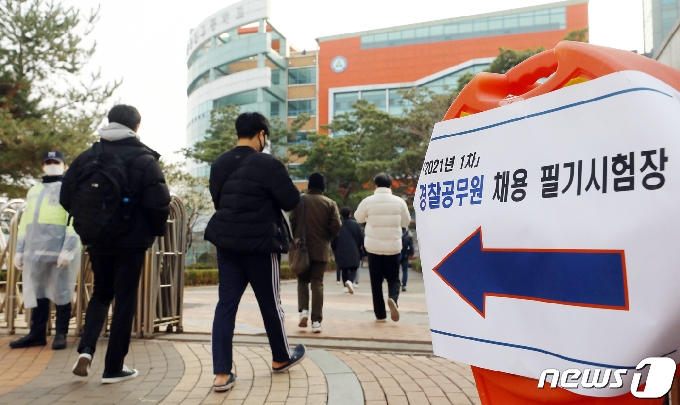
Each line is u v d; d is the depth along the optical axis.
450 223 1.65
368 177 30.33
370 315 7.78
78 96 14.30
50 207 5.05
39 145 13.02
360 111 33.78
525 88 1.75
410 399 3.32
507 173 1.47
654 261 1.13
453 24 60.88
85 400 3.40
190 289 14.97
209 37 69.44
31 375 4.07
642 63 1.32
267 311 3.90
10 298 5.96
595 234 1.24
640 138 1.18
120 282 3.84
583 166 1.28
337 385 3.63
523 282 1.41
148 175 3.84
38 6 13.78
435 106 29.78
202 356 4.70
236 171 3.82
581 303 1.26
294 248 6.03
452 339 1.64
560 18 58.22
